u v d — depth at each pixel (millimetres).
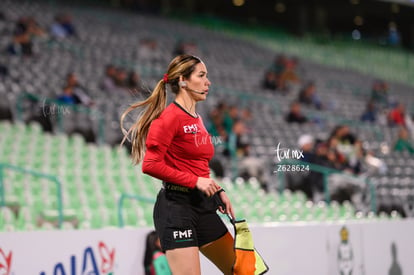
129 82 39094
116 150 30516
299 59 68438
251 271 10305
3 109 31406
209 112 36062
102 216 20672
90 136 31938
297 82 55406
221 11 90688
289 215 24703
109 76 38500
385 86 56031
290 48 73000
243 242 10414
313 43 76812
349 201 28172
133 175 28375
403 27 91438
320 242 15844
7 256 12172
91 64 43594
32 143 29594
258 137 35031
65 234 12867
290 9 88250
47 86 36156
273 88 49938
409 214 30188
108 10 68438
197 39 64438
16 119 31797
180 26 70062
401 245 17438
